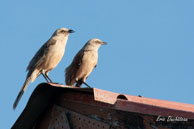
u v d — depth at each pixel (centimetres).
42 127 1093
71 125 1026
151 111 932
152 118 939
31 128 1113
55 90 1054
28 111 1067
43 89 1027
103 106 987
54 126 1057
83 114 1016
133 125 948
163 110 924
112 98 959
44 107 1074
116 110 973
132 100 1033
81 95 1029
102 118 983
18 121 1084
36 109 1070
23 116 1075
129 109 948
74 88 996
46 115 1090
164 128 926
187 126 909
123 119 960
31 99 1037
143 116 948
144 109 938
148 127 936
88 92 1000
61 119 1048
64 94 1065
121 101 963
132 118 954
